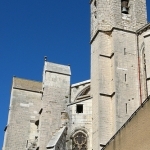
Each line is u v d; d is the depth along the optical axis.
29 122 52.50
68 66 50.25
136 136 21.94
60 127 42.09
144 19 47.06
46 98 46.22
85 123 41.09
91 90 43.81
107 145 25.33
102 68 42.97
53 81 47.72
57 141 38.66
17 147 50.25
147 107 21.53
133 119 22.62
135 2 47.97
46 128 43.88
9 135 50.69
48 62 49.72
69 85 48.31
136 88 41.38
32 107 53.81
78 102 42.19
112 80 41.69
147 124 21.16
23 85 55.34
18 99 53.78
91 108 42.06
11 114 52.31
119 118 38.59
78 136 40.44
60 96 46.97
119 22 45.41
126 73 41.84
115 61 42.22
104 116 39.66
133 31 45.25
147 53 40.97
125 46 43.78
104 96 40.97
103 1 48.03
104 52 44.09
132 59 43.16
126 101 39.94
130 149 22.22
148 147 20.56
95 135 39.16
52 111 45.47
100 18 46.78
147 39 41.78
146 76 40.75
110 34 45.41
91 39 47.69
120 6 47.09
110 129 39.03
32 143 48.75
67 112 41.94
